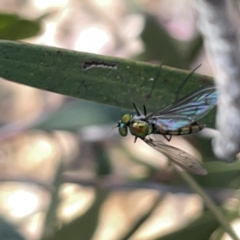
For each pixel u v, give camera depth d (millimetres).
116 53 137
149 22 123
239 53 98
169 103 105
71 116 122
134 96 105
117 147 134
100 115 122
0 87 178
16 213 158
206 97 106
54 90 103
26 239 117
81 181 122
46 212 118
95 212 123
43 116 124
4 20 106
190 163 109
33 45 103
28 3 146
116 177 123
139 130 112
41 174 168
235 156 103
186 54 123
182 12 131
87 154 133
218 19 96
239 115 100
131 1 140
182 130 110
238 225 132
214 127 107
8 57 102
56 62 103
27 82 103
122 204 170
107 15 153
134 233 123
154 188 122
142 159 131
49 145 177
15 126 125
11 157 175
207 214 118
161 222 157
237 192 120
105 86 104
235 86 99
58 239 120
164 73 105
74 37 153
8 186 166
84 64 103
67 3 151
